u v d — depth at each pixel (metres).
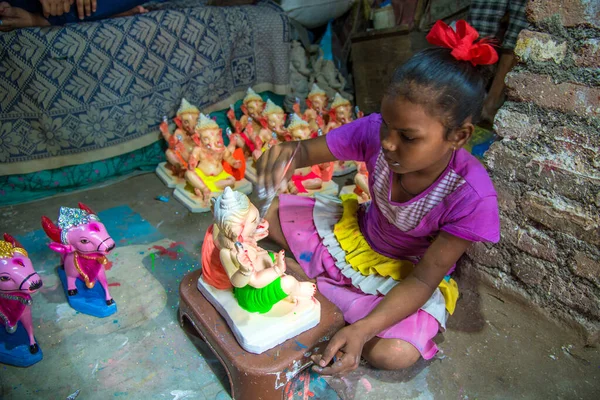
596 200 1.71
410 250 1.88
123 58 2.91
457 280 2.35
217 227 1.65
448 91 1.29
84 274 1.97
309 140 1.94
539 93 1.76
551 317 2.00
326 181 3.01
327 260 2.03
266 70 3.70
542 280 1.97
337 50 4.48
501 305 2.17
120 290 2.17
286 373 1.58
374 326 1.55
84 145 2.96
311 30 4.37
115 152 3.07
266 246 2.47
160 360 1.83
